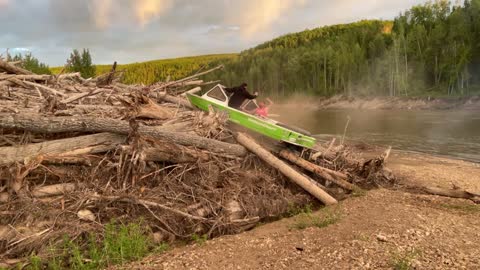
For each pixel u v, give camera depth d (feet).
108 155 27.04
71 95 32.37
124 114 28.86
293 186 34.04
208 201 27.50
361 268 18.66
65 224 22.70
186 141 29.22
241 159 32.86
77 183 24.84
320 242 22.91
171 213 25.90
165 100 41.16
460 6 213.87
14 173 22.75
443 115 137.39
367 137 85.40
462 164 53.88
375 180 38.91
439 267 18.31
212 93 36.27
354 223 26.14
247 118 34.09
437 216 27.55
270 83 311.06
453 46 195.62
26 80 35.24
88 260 21.02
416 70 216.95
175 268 19.94
